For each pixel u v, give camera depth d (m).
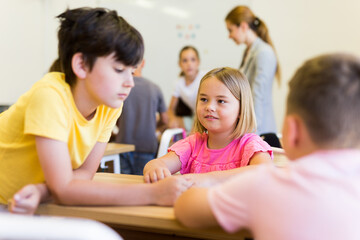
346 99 0.58
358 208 0.55
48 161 0.79
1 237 0.46
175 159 1.22
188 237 0.97
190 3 4.31
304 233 0.55
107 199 0.78
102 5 4.64
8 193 0.90
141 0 4.52
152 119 2.60
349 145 0.60
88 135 0.95
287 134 0.65
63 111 0.83
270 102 2.51
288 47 3.97
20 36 4.39
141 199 0.79
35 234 0.46
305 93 0.61
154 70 4.53
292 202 0.56
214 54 4.24
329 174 0.57
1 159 0.90
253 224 0.59
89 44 0.80
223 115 1.16
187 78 3.23
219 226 0.65
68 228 0.46
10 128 0.89
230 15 2.63
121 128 2.62
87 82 0.83
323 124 0.59
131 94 2.58
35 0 4.55
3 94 4.21
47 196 0.81
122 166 2.55
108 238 0.47
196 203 0.66
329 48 3.86
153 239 1.01
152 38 4.51
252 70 2.52
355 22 3.77
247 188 0.60
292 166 0.61
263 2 4.03
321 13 3.86
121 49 0.80
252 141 1.16
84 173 0.98
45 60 4.73
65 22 0.87
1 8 4.12
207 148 1.24
